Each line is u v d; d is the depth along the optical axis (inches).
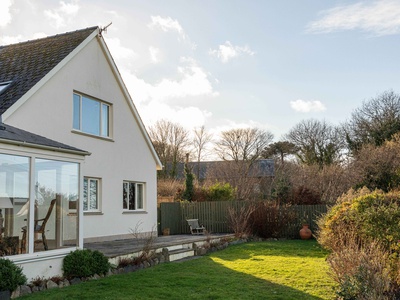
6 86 545.3
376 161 1207.6
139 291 339.9
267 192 1608.0
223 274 419.5
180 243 593.6
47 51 628.4
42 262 356.8
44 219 366.3
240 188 1691.7
